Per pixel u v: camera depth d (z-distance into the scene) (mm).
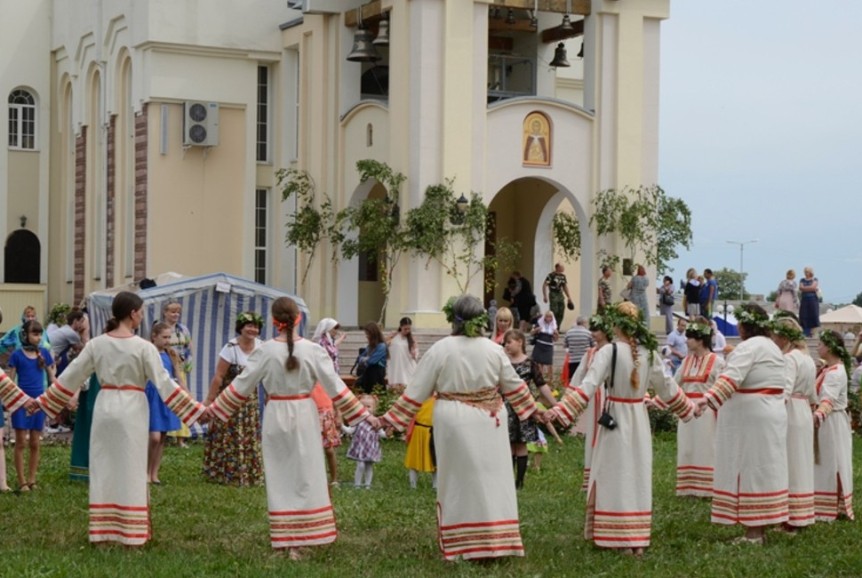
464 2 35750
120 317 13477
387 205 35812
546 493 18688
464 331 12961
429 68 35438
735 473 14641
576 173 37312
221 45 40844
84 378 13523
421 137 35344
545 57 40125
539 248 40406
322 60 38969
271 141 42156
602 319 13766
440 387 12969
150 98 40312
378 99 37531
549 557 13281
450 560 12836
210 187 41250
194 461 21266
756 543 14391
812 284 39188
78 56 46125
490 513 12797
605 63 37562
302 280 39406
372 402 18922
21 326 18172
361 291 41562
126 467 13352
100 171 45094
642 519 13688
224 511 16359
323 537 13133
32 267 48250
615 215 37312
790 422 15359
